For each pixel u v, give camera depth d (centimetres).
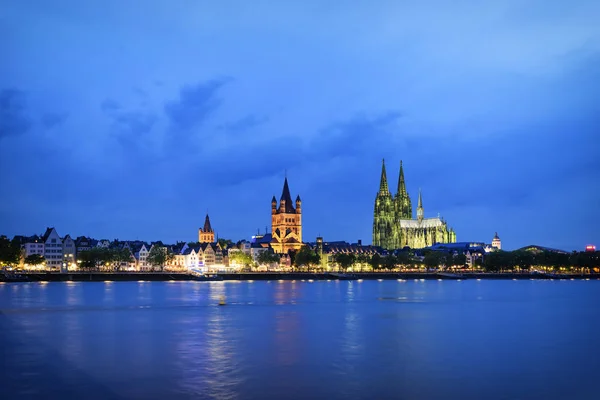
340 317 15950
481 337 12388
